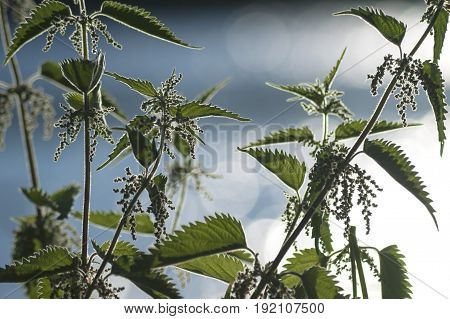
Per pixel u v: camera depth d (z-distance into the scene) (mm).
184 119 901
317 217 898
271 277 845
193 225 868
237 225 870
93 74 890
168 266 872
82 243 887
